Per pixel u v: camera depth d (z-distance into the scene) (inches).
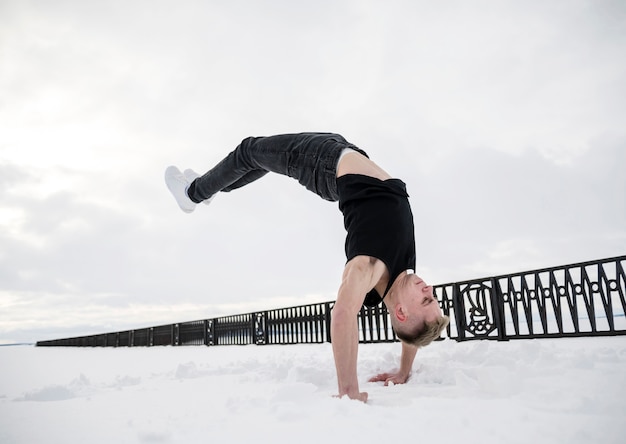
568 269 275.7
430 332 116.7
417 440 57.9
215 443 60.4
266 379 150.9
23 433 73.6
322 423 68.6
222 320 719.1
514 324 304.7
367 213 122.1
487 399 86.4
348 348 99.0
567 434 58.1
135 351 661.9
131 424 78.7
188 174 217.2
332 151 147.4
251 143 175.2
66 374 234.5
